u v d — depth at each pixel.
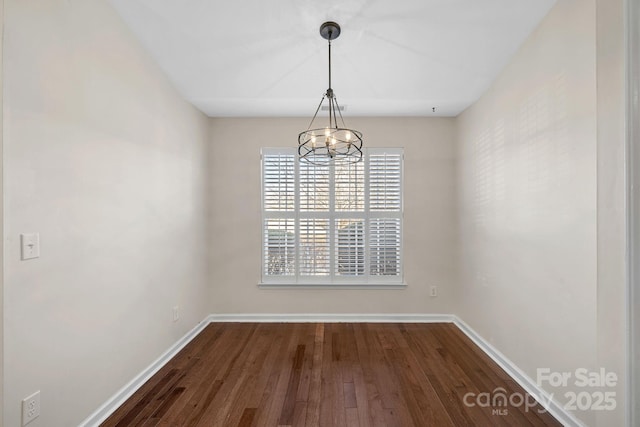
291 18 2.13
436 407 1.98
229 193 3.63
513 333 2.36
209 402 2.04
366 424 1.83
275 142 3.64
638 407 1.27
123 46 2.09
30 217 1.43
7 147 1.33
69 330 1.65
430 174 3.59
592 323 1.62
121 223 2.07
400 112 3.46
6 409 1.33
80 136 1.72
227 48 2.41
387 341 3.02
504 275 2.49
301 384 2.25
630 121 1.25
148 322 2.38
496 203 2.62
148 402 2.04
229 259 3.62
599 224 1.40
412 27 2.20
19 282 1.39
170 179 2.73
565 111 1.80
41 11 1.48
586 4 1.63
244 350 2.83
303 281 3.64
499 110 2.58
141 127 2.30
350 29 2.23
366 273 3.63
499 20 2.08
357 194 3.65
